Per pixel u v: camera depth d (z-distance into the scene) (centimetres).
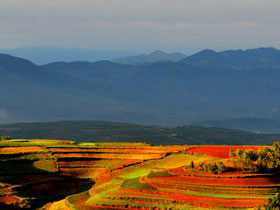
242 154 15075
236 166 15050
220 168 14638
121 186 14700
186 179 14500
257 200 12588
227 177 14238
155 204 13012
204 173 14762
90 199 14138
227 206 12312
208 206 12444
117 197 13712
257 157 15112
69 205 14100
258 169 14538
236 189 13425
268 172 14512
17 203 14950
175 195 13425
